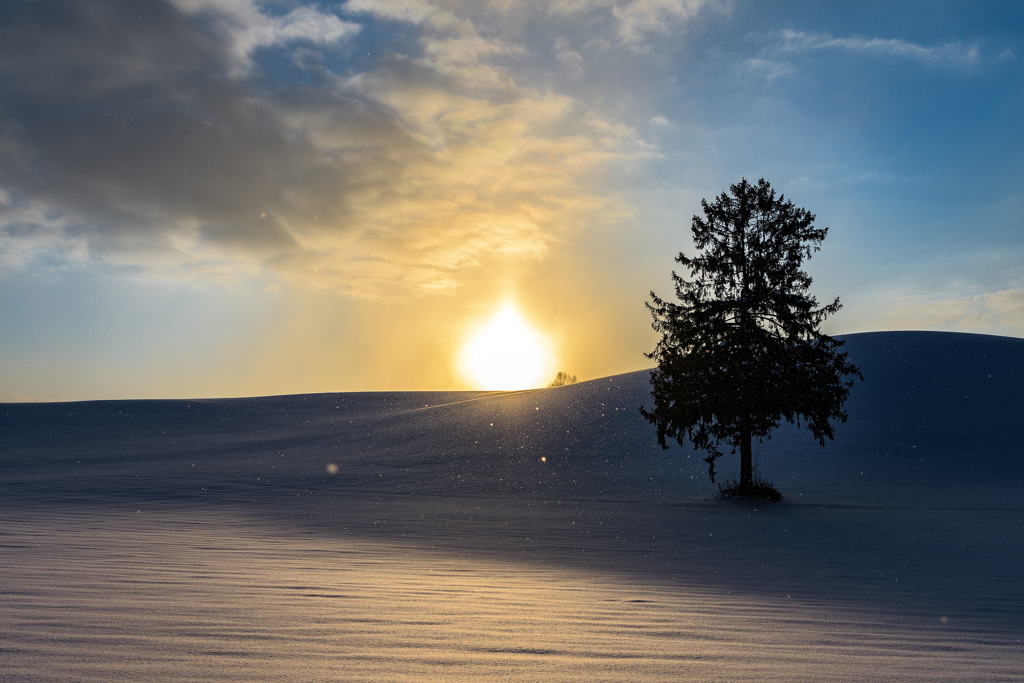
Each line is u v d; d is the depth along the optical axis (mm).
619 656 4195
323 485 28906
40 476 31219
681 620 5715
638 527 16875
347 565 8961
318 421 68688
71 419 68062
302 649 4039
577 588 7711
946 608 7086
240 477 31312
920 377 47281
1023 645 5184
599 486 30125
